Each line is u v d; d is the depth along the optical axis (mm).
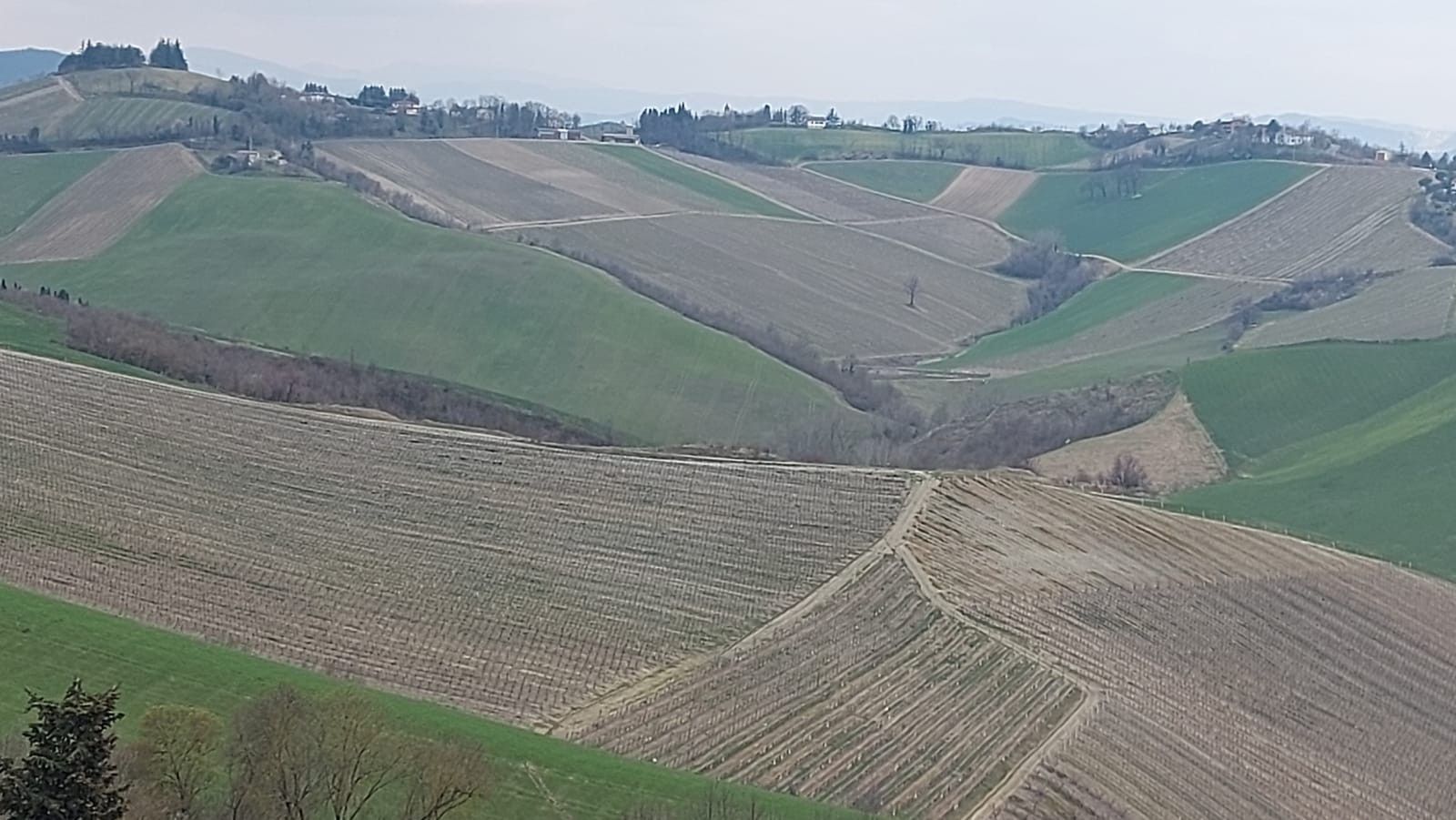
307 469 85938
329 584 70125
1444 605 84062
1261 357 129875
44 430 86000
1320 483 105875
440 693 59656
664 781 50875
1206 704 67750
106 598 65312
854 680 63875
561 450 93250
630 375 133000
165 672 53375
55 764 32906
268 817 39688
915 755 57750
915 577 74625
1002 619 71500
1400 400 122938
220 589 68312
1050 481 100875
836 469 91188
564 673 62719
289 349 132000
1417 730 70500
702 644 66562
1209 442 117500
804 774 55438
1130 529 87688
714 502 84125
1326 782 63281
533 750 51375
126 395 94250
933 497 85938
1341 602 82000
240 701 51531
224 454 86688
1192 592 79500
